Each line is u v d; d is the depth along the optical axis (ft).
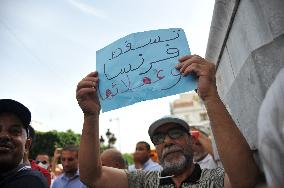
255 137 4.76
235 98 5.91
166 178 6.27
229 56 5.88
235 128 4.75
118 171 6.81
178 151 6.17
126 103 5.78
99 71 6.32
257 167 4.64
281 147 1.61
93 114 6.20
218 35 6.04
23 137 6.10
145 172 6.72
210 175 5.82
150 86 5.64
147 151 17.76
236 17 4.86
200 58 5.16
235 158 4.57
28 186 5.28
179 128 6.36
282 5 3.68
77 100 6.20
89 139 6.15
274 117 1.67
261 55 3.95
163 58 5.68
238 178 4.57
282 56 3.65
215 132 4.77
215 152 10.37
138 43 6.00
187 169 6.16
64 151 13.35
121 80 5.98
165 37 5.82
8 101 5.99
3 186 5.30
